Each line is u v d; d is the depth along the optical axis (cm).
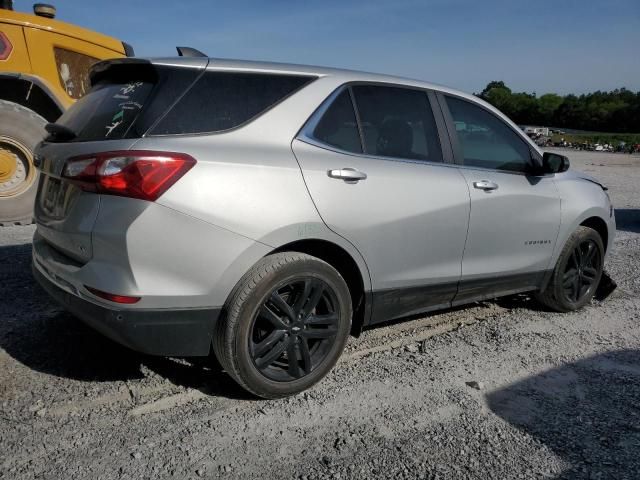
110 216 262
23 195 680
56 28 718
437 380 343
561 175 464
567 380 353
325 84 332
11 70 700
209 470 247
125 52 802
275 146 300
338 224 311
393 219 335
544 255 445
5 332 369
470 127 407
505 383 345
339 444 272
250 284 284
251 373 293
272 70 318
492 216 394
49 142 323
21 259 529
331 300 319
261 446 267
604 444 283
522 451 274
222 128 290
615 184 1655
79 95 754
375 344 392
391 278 345
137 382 318
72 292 279
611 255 719
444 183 365
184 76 291
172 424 280
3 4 723
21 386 305
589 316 479
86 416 282
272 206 286
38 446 256
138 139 268
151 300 265
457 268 381
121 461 249
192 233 268
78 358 341
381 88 361
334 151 322
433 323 441
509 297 517
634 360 389
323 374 323
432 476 252
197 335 282
